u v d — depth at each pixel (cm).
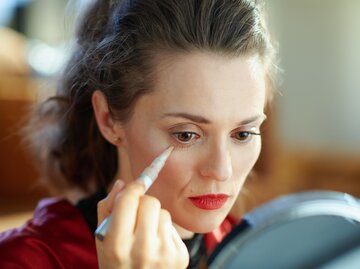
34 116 115
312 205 81
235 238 81
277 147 284
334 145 350
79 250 87
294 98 357
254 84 76
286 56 355
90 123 98
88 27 93
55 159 108
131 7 81
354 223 81
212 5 76
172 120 75
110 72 82
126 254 60
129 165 87
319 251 81
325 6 342
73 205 93
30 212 204
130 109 80
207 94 74
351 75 341
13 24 296
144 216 62
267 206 82
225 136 75
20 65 238
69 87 99
